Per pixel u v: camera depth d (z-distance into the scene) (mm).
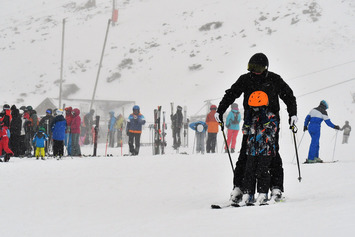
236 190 11500
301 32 154625
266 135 11344
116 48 181875
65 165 23750
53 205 12898
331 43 143625
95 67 166500
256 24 170750
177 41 176000
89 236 8227
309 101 96938
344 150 41219
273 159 11711
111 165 23062
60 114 32969
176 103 124938
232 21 179625
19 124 35094
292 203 10156
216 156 27625
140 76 152500
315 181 15695
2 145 29578
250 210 9477
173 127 46531
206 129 38969
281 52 144625
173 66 155625
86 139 57500
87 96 144500
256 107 11469
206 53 159375
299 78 119312
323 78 115062
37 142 31969
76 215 11125
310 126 25688
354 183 14508
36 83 158500
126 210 11719
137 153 39375
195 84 137875
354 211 8266
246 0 196000
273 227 7477
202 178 18406
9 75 168750
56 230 9180
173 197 14070
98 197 14422
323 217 7941
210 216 9203
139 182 17656
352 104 92750
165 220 9320
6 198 14305
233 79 137875
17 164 25469
